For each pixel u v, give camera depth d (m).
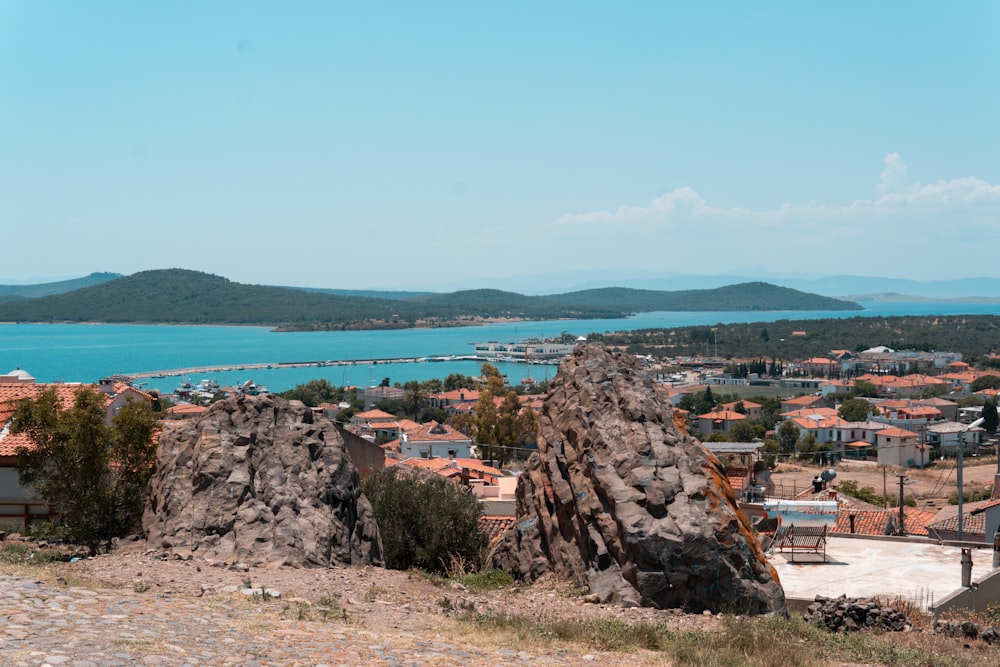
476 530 22.61
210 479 18.44
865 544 26.89
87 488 20.92
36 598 12.34
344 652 11.24
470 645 12.47
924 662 14.24
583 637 13.52
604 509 17.30
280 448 19.56
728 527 16.62
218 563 16.34
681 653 12.71
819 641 14.88
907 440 115.69
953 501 71.81
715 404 165.88
